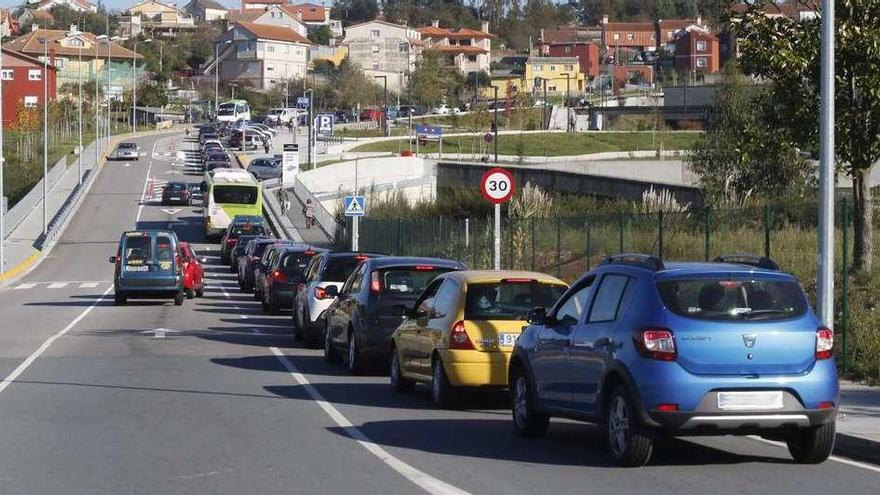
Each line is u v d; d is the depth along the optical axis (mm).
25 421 18250
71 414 19031
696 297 13805
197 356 28797
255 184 86312
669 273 14023
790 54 26781
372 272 24672
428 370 20422
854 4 26469
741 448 16031
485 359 19281
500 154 121875
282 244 51594
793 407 13594
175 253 46594
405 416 19125
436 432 17422
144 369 25812
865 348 22391
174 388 22594
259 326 38062
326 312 27969
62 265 70938
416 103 194250
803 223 38469
